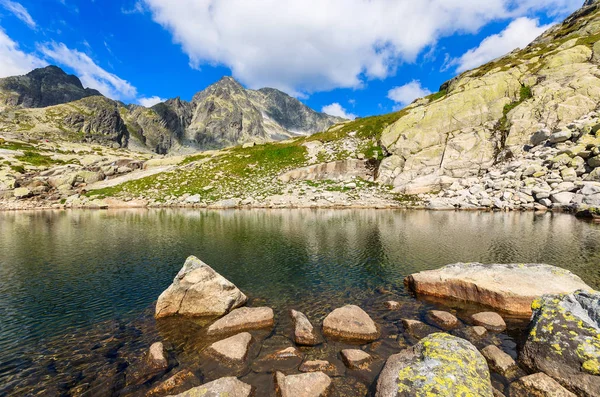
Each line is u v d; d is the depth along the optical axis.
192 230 38.88
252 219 47.97
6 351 11.98
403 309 15.66
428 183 65.50
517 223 38.78
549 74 71.69
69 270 22.84
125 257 26.34
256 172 84.06
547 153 57.59
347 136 96.50
